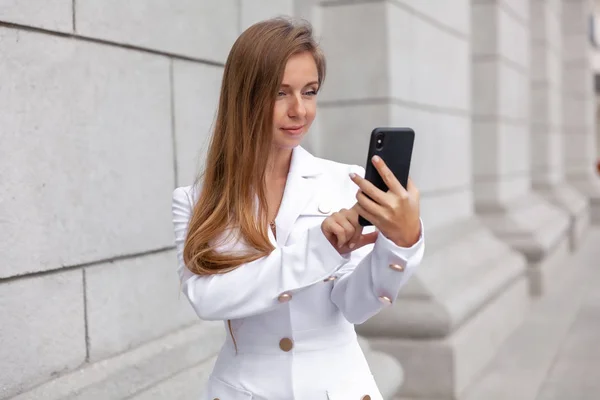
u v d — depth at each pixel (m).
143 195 3.56
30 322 2.88
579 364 6.32
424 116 6.36
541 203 11.48
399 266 1.81
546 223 10.44
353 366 2.07
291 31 1.94
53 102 2.99
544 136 13.59
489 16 9.25
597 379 5.88
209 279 1.97
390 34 5.56
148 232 3.59
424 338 5.32
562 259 11.55
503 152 9.59
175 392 3.43
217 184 2.04
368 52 5.59
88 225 3.19
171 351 3.56
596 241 14.66
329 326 2.05
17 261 2.81
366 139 5.62
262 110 1.93
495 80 9.30
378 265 1.84
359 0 5.59
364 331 5.46
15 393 2.79
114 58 3.36
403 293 5.40
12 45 2.80
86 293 3.19
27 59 2.87
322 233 1.83
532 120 13.62
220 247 2.00
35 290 2.91
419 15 6.24
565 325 7.78
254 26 1.97
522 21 10.80
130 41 3.45
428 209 6.40
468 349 5.70
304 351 2.02
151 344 3.54
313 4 5.66
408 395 5.36
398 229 1.77
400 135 1.82
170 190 3.77
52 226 2.98
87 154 3.18
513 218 9.37
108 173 3.31
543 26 13.33
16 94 2.81
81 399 3.00
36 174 2.91
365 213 1.77
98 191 3.25
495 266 7.00
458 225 7.22
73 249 3.10
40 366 2.92
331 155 5.74
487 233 7.83
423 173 6.29
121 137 3.40
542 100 13.50
